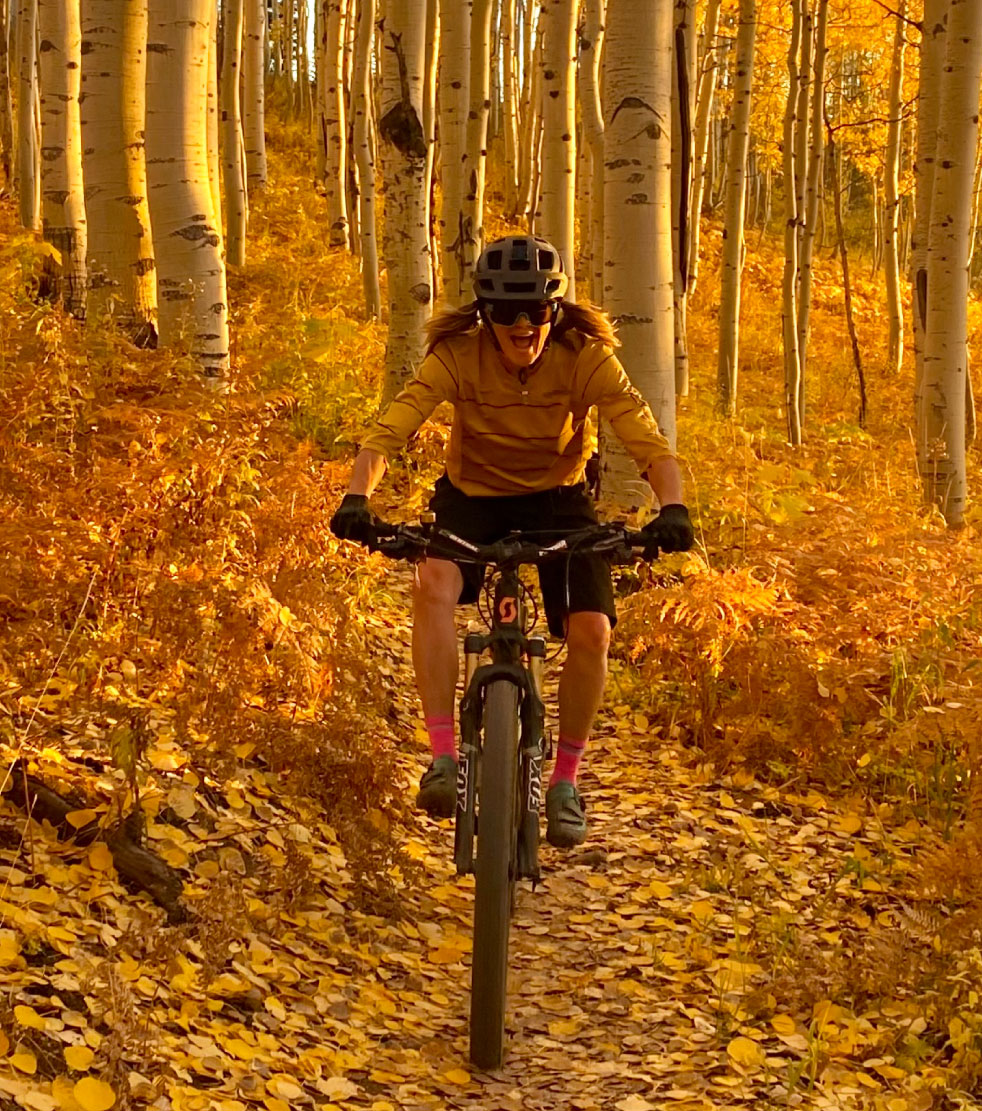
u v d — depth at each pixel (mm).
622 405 4070
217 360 8375
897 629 6773
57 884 3871
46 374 6027
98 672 5168
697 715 6570
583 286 21781
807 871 5262
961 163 10828
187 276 8258
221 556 5918
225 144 19969
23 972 3363
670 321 8664
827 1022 3998
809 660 6359
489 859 3680
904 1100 3555
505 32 30141
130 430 6270
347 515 3777
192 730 5148
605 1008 4102
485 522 4215
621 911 4836
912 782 5957
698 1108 3477
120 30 8523
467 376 4062
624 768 6305
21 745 4305
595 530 3803
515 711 3812
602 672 4172
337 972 4102
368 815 5035
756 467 10906
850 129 32000
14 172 20344
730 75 32656
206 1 8250
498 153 35969
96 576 5449
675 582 7891
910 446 17078
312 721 5402
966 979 4082
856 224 45250
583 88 14984
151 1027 3336
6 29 22938
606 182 8531
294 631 5320
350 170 24047
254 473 6410
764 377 22578
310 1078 3426
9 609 5035
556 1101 3543
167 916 3980
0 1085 2877
